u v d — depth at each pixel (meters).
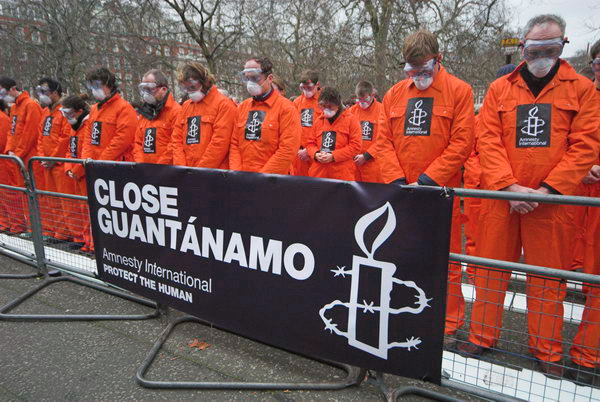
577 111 2.16
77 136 4.59
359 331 2.07
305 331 2.23
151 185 2.74
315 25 15.34
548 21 2.07
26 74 20.44
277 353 2.63
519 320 3.04
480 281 2.50
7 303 3.31
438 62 2.51
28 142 5.21
